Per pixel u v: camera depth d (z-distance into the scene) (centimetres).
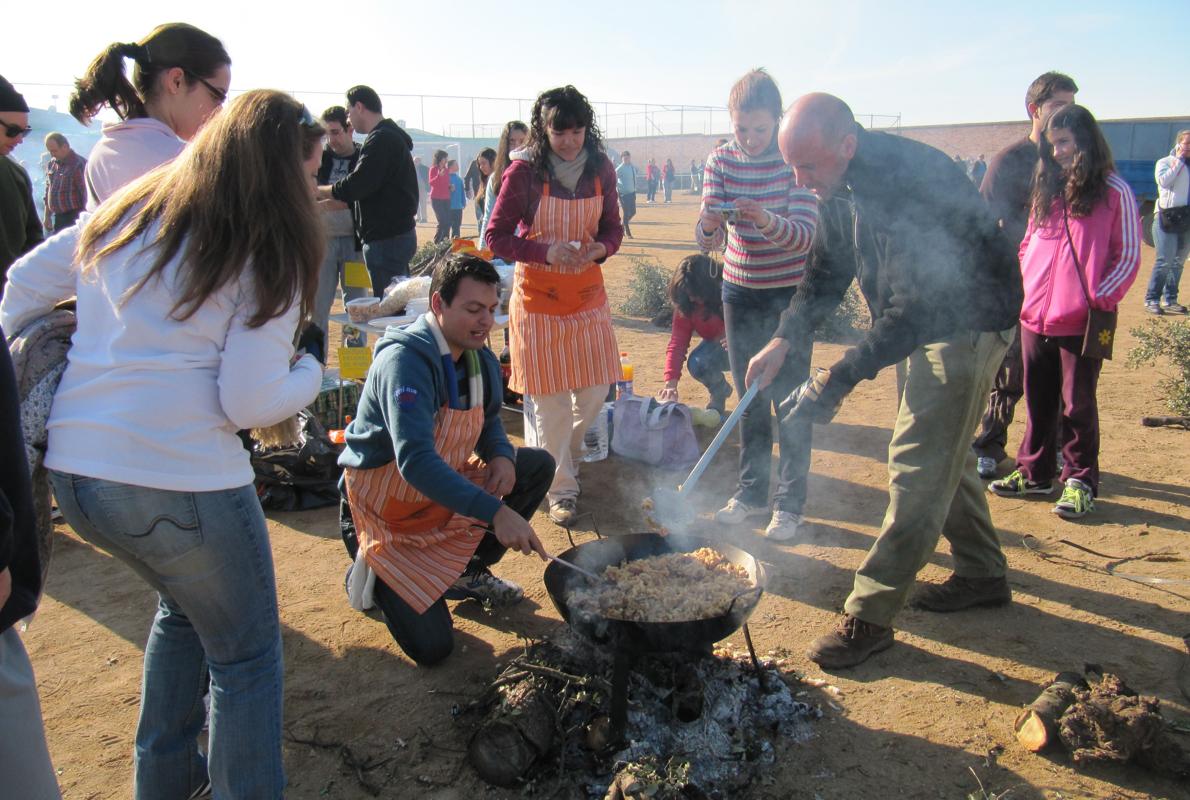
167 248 179
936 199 267
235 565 195
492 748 246
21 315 207
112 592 372
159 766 220
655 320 962
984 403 295
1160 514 432
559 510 439
